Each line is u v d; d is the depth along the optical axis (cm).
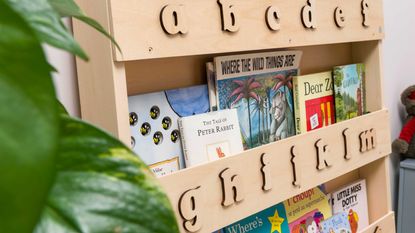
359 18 112
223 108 88
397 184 166
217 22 77
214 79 87
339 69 115
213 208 77
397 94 164
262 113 97
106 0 64
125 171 28
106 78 67
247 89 93
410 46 172
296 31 93
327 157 102
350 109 119
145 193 28
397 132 165
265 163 86
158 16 69
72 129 28
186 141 80
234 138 88
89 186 26
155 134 78
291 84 105
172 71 86
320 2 99
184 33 72
